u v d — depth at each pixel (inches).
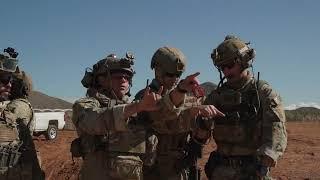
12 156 203.9
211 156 220.8
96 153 192.7
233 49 210.7
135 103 169.2
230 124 211.3
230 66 213.0
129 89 204.5
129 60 197.6
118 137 191.3
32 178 212.1
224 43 214.1
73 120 187.5
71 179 518.3
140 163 194.5
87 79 200.2
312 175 530.0
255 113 207.9
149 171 219.1
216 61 215.2
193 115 204.5
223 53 212.1
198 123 213.0
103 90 199.9
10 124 206.1
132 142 193.0
